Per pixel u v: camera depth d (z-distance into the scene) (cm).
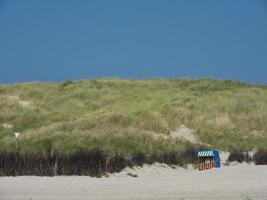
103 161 3431
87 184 2620
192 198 2073
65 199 2039
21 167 3216
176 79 9044
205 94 7738
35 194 2195
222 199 2050
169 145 4719
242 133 5966
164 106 6694
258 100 7575
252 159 4175
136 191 2297
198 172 3356
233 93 7875
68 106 7125
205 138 5703
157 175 3338
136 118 5869
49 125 5694
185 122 6144
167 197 2106
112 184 2616
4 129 5625
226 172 3134
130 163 3588
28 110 6488
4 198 2064
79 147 4341
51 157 3422
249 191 2272
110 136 4744
